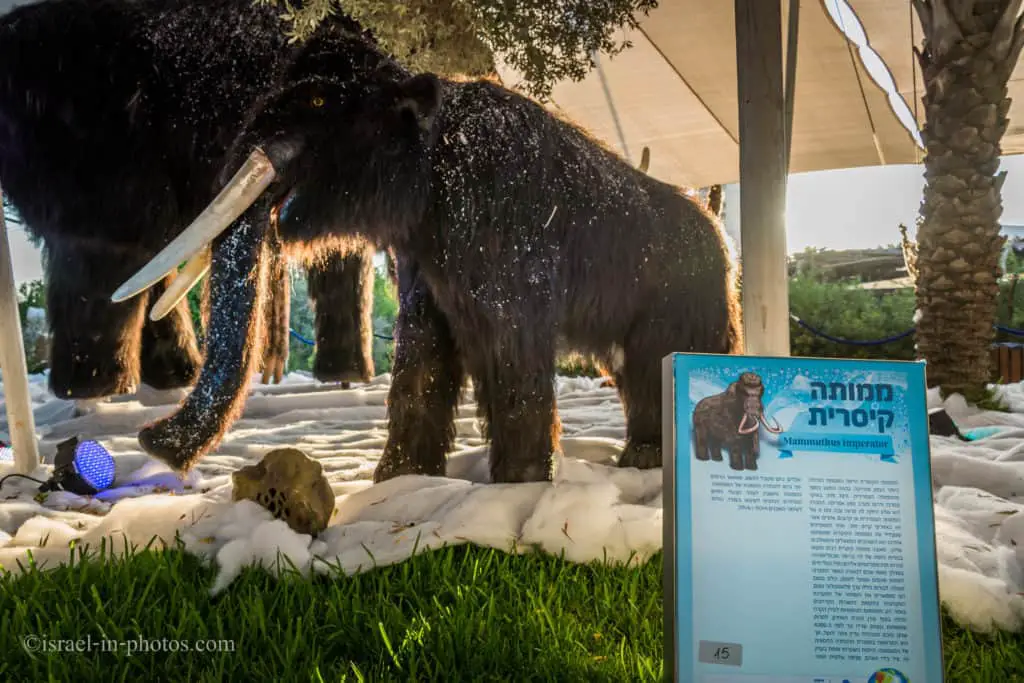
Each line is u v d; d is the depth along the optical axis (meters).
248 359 4.32
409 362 5.09
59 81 7.66
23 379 6.00
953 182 8.95
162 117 7.79
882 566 2.81
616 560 3.94
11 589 3.53
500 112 4.67
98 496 5.62
